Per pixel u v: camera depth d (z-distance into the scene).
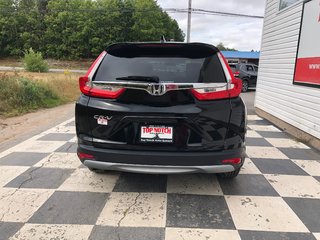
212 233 2.52
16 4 59.69
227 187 3.39
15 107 8.60
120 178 3.60
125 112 2.76
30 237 2.44
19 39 54.97
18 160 4.20
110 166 2.88
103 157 2.86
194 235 2.49
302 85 5.41
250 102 11.09
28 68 32.22
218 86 2.79
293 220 2.73
